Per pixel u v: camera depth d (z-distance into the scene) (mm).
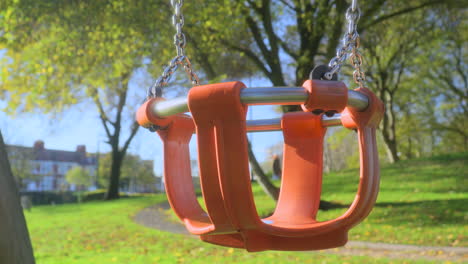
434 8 12352
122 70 11250
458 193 12008
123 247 7609
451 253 6332
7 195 1590
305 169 1867
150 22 9164
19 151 30062
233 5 9508
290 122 1891
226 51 11391
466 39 14242
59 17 9133
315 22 10062
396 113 28094
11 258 1523
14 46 9547
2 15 8969
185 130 1638
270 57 10969
